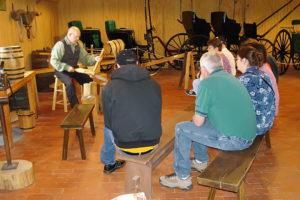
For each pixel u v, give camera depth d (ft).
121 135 8.14
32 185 10.07
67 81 15.43
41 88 22.71
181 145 9.09
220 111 7.92
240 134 8.04
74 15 33.53
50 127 15.38
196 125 8.38
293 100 19.70
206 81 7.97
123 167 11.19
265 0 32.83
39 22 26.16
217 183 6.97
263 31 33.55
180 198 9.27
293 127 14.98
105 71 31.07
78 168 11.19
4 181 9.64
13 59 13.82
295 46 27.22
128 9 33.35
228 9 33.12
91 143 13.37
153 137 8.24
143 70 8.32
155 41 33.88
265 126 9.09
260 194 9.46
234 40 27.40
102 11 33.53
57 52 15.23
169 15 33.37
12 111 16.51
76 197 9.40
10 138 12.84
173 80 26.68
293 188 9.78
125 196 7.32
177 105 18.90
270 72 11.19
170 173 10.80
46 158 12.00
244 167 7.56
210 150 12.67
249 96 8.28
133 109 8.04
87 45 28.58
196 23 26.50
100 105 17.81
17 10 20.97
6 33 19.57
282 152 12.29
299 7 32.73
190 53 23.82
